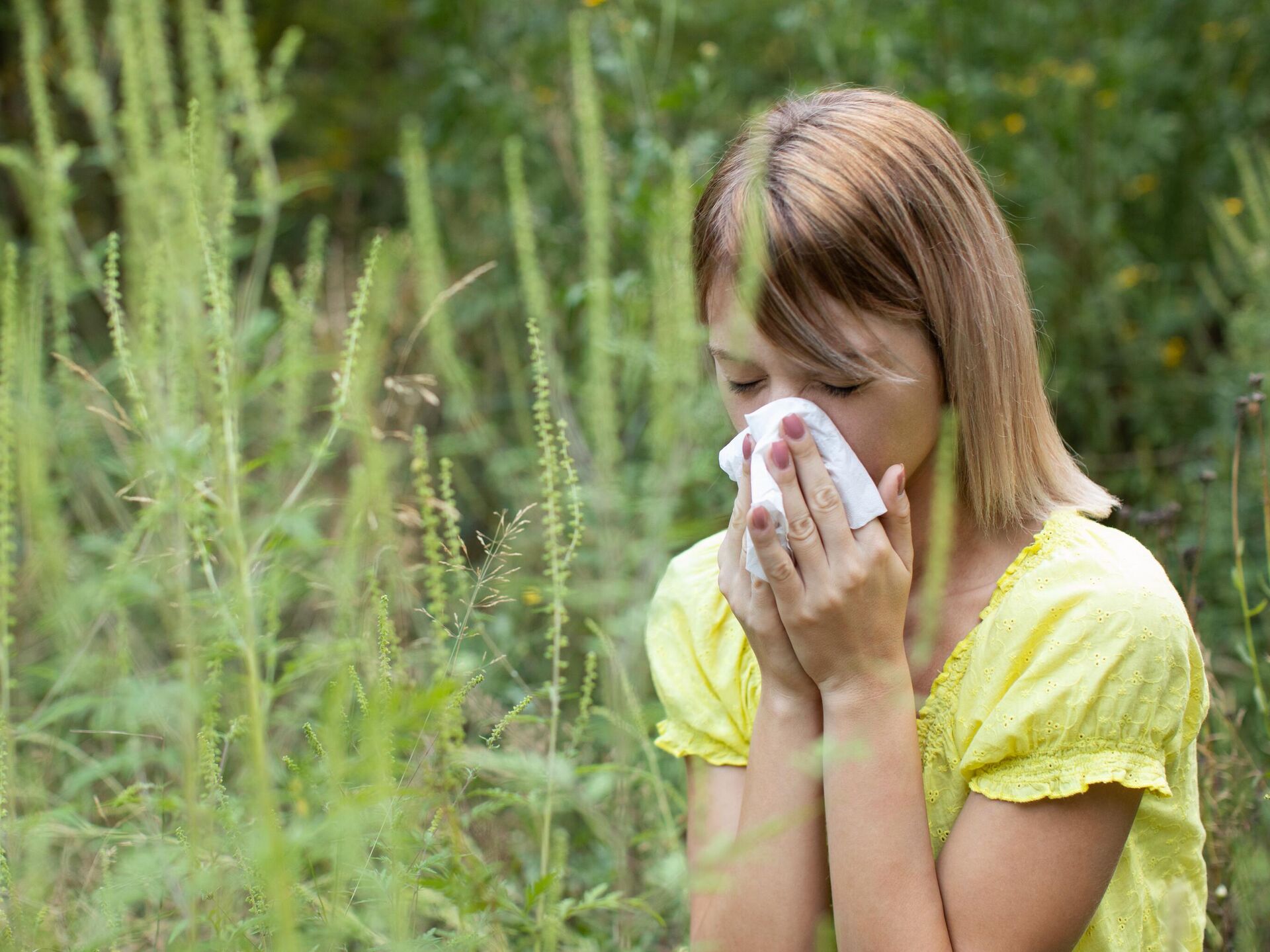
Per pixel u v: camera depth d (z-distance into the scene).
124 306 2.20
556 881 1.28
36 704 2.02
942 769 1.39
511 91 4.25
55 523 1.35
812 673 1.34
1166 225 5.07
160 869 1.13
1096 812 1.27
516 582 1.55
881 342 1.31
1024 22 4.85
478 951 1.21
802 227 1.29
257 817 0.98
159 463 1.12
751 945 1.36
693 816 1.58
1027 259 4.43
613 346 2.35
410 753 1.20
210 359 1.25
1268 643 2.67
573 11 4.12
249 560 1.07
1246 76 5.05
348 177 5.48
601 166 2.58
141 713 1.19
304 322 1.88
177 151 1.81
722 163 1.47
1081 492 1.53
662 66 3.60
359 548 1.35
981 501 1.42
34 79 2.33
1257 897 1.76
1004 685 1.34
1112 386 4.58
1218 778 1.80
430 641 1.43
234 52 2.66
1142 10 5.10
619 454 2.30
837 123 1.38
